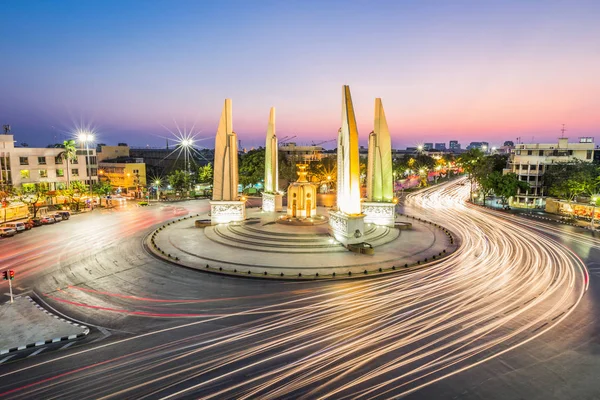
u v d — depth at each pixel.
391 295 25.12
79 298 24.77
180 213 63.28
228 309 22.89
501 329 20.08
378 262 32.44
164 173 119.00
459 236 44.66
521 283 27.41
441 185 127.50
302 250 35.78
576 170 68.56
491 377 15.81
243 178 91.38
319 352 17.78
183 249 36.69
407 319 21.38
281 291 25.95
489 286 26.78
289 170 93.88
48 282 27.92
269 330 20.08
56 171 75.94
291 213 47.03
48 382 15.59
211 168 100.50
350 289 26.34
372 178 47.25
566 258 34.59
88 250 37.25
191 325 20.73
